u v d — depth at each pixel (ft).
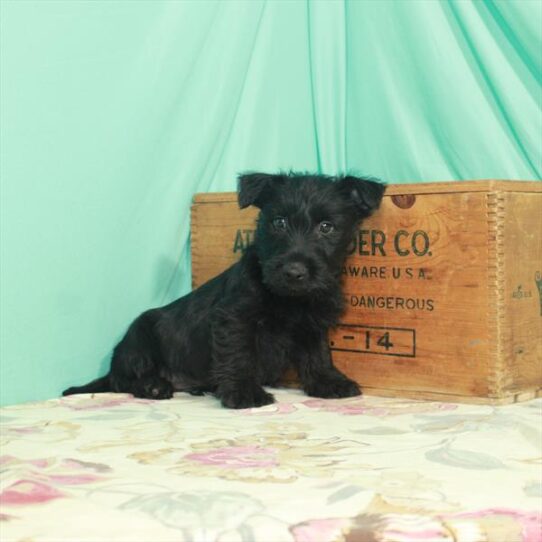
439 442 2.00
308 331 2.81
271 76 3.41
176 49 3.05
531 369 2.66
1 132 2.66
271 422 2.28
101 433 2.14
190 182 3.18
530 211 2.63
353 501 1.52
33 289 2.76
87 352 2.93
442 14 3.11
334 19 3.35
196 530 1.38
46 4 2.74
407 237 2.70
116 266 3.00
